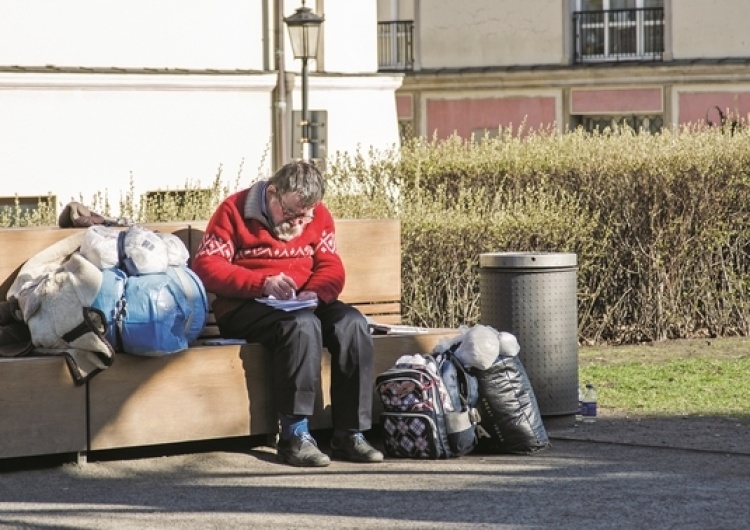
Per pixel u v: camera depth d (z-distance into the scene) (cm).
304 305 1027
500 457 1039
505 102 4531
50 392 980
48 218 1514
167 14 2689
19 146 2467
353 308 1042
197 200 1602
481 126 4578
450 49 4638
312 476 975
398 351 1103
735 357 1568
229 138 2792
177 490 934
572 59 4428
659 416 1194
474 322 1625
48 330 984
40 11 2502
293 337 1009
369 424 1030
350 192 1712
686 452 1045
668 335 1733
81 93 2550
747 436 1102
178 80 2684
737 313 1761
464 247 1619
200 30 2747
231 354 1032
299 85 2920
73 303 981
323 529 831
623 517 853
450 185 1764
